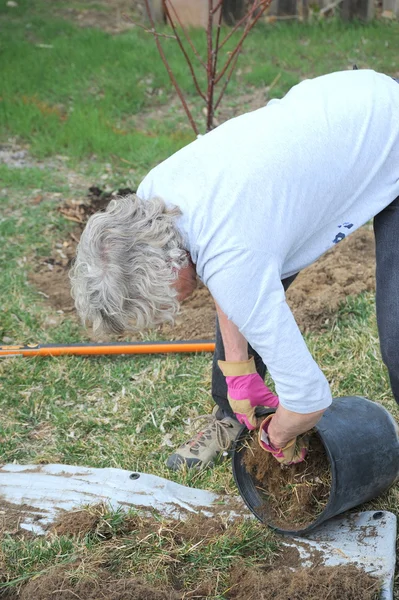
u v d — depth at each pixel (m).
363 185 2.14
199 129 6.38
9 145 6.17
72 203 5.09
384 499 2.77
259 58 7.45
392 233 2.26
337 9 8.09
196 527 2.65
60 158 5.96
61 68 7.29
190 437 3.21
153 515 2.72
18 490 2.89
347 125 2.10
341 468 2.40
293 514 2.61
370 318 3.79
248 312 1.90
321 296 3.95
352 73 2.28
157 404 3.42
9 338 3.94
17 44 7.69
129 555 2.54
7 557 2.55
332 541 2.54
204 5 7.84
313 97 2.15
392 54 7.43
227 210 1.90
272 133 2.03
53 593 2.34
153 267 1.90
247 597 2.35
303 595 2.29
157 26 8.04
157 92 6.98
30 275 4.48
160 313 1.96
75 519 2.68
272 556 2.52
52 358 3.76
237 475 2.67
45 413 3.44
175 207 1.96
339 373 3.47
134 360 3.75
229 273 1.88
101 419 3.37
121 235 1.92
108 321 1.97
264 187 1.94
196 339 3.88
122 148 5.97
